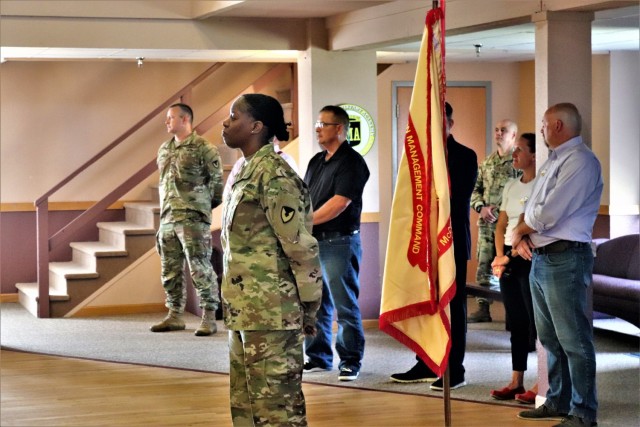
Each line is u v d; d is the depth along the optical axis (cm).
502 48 981
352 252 723
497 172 929
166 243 925
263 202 452
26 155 1125
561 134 577
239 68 1182
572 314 577
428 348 525
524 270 655
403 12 780
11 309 1073
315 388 702
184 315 1028
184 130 914
